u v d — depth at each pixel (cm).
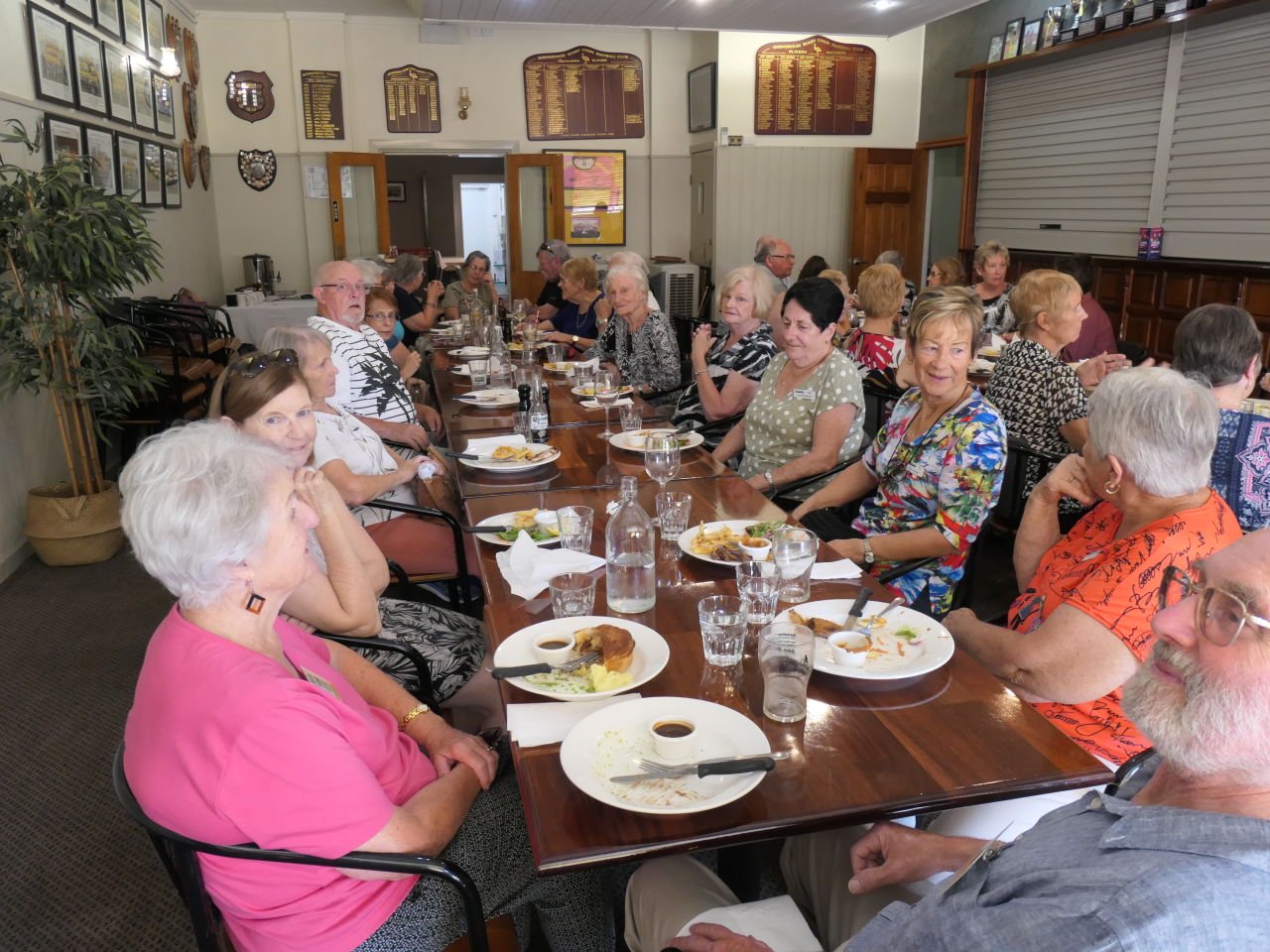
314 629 177
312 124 874
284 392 190
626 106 941
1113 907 71
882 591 172
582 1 683
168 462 111
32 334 363
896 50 899
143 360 427
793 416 287
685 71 941
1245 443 215
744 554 183
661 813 108
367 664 159
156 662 113
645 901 136
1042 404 332
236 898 118
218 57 848
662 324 432
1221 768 81
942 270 629
